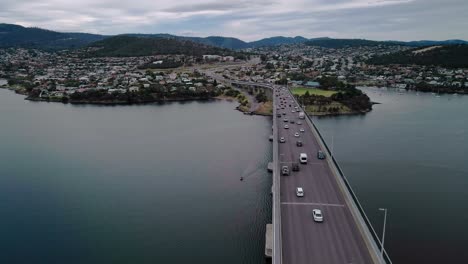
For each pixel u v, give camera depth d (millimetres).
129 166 111250
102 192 91250
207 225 72875
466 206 81125
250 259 61250
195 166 109875
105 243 67625
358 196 86562
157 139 146500
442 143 134875
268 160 113750
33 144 139000
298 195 63000
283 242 48781
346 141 138000
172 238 68438
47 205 84562
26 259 63531
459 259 60594
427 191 89750
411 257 61188
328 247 47625
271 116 195875
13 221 77062
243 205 81375
